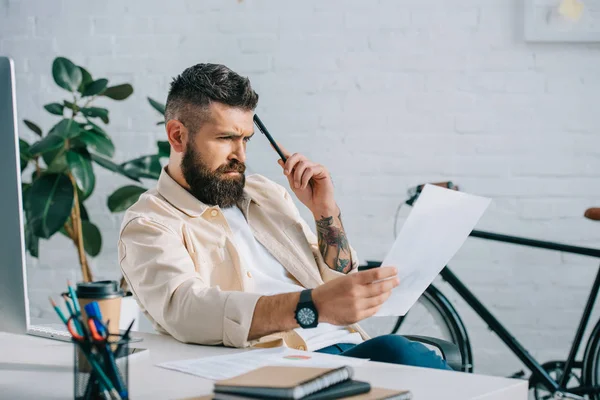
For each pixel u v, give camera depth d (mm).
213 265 1532
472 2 2783
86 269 2662
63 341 1284
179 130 1585
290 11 2848
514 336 2801
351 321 1219
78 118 2951
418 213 1354
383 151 2832
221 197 1578
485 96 2793
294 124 2861
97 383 867
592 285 2744
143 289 1392
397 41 2812
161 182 1591
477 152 2803
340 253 1753
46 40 2961
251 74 2871
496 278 2811
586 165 2773
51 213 2432
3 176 1062
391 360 1229
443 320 2652
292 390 801
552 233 2791
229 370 1061
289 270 1686
